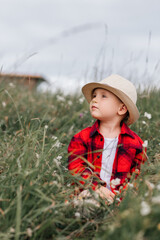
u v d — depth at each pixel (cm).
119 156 268
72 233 189
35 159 244
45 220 190
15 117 420
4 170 251
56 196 209
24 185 201
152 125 382
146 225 150
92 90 287
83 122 416
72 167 262
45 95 602
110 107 270
